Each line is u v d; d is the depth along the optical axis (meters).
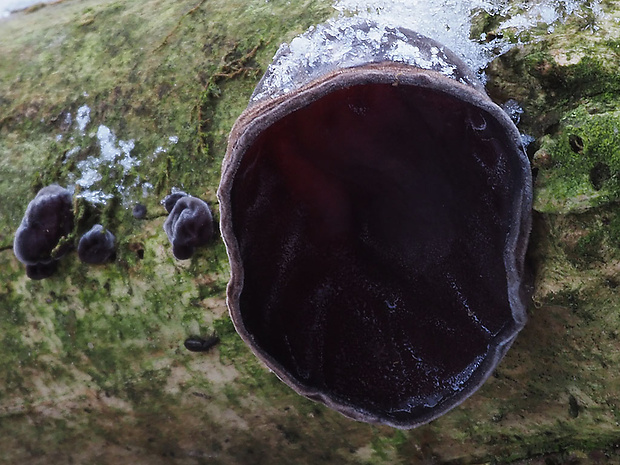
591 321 0.08
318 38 0.08
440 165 0.08
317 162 0.08
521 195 0.07
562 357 0.09
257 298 0.08
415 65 0.07
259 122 0.07
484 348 0.08
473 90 0.07
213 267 0.10
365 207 0.09
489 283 0.08
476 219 0.08
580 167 0.07
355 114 0.08
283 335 0.08
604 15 0.08
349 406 0.08
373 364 0.09
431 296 0.08
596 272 0.08
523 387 0.09
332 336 0.09
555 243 0.08
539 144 0.08
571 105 0.08
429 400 0.08
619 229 0.07
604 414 0.09
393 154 0.08
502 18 0.08
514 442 0.10
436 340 0.08
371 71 0.07
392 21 0.09
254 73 0.10
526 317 0.08
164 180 0.10
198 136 0.10
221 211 0.07
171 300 0.10
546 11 0.08
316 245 0.09
